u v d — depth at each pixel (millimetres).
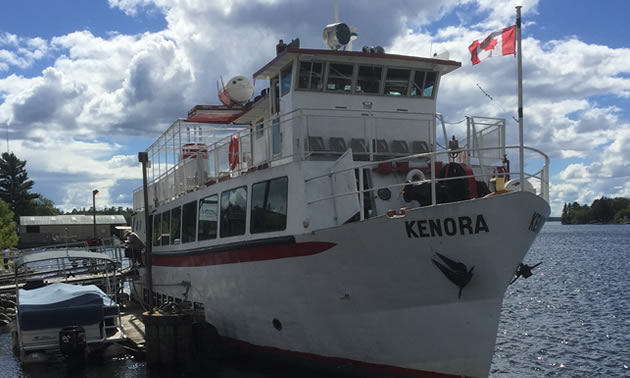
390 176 13992
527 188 11883
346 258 12055
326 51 14484
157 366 15805
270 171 13828
